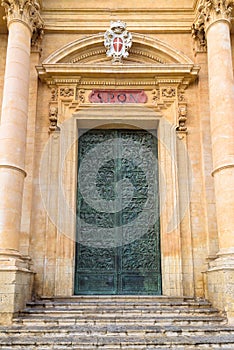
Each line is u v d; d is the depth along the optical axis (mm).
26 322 9578
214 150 12086
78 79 14047
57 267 12359
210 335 8836
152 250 13320
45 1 14859
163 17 14914
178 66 13922
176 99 14055
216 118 12180
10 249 10727
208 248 12633
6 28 14742
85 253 13242
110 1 14938
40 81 14297
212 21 13086
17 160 11477
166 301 11719
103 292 12922
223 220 11227
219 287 10531
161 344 8078
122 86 14227
